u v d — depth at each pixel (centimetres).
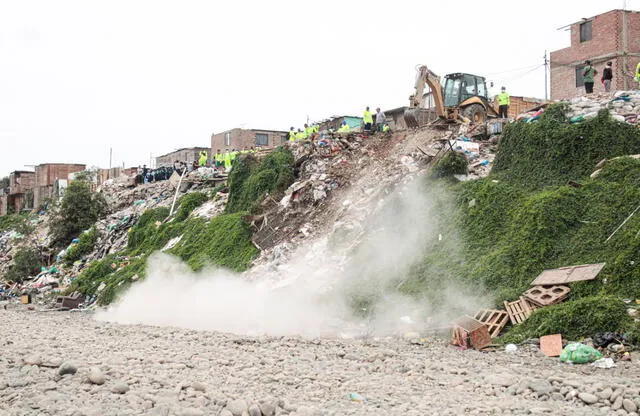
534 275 1609
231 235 2991
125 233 4338
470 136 2664
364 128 3447
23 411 800
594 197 1736
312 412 802
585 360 1204
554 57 3703
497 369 1148
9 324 2047
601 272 1472
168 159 7275
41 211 6656
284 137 6425
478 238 1888
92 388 906
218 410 823
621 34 3322
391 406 876
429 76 2925
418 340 1509
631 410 861
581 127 1967
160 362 1134
